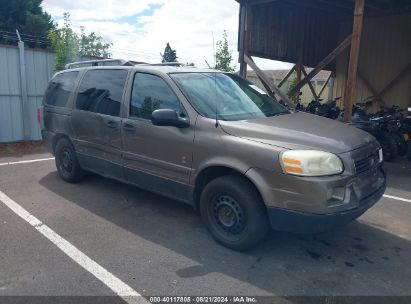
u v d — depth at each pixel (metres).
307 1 9.93
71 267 3.37
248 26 9.26
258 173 3.33
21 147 9.12
